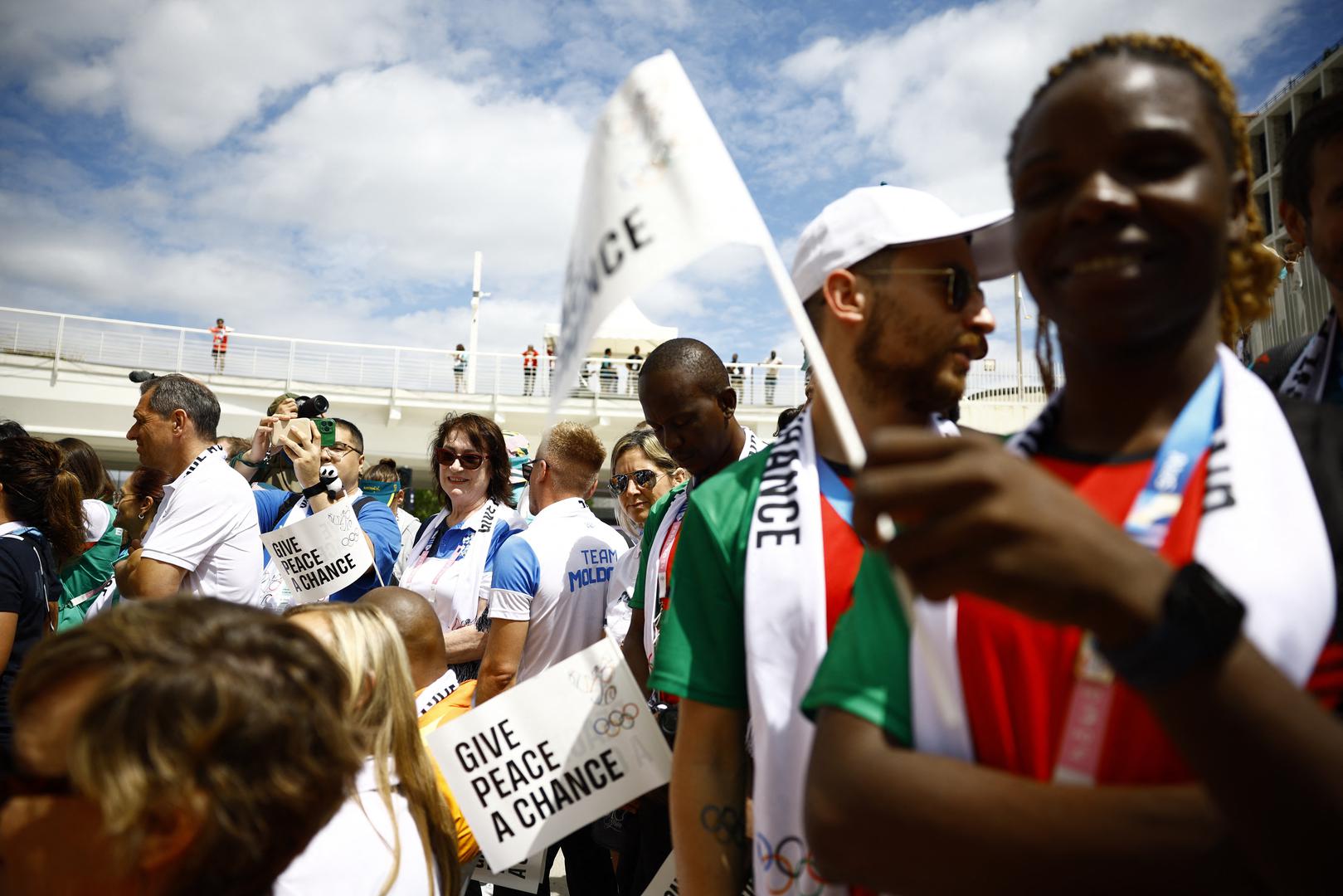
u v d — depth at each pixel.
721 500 1.53
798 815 1.27
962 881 0.68
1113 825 0.64
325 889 1.53
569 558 3.27
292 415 4.47
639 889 2.45
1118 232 0.72
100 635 0.99
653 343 24.89
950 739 0.77
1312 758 0.50
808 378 1.62
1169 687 0.51
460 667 3.85
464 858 2.30
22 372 20.73
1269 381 1.65
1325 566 0.69
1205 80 0.78
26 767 0.98
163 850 0.96
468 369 24.55
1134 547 0.52
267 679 1.01
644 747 2.01
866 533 0.59
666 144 0.99
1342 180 1.36
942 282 1.42
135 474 4.88
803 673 1.32
